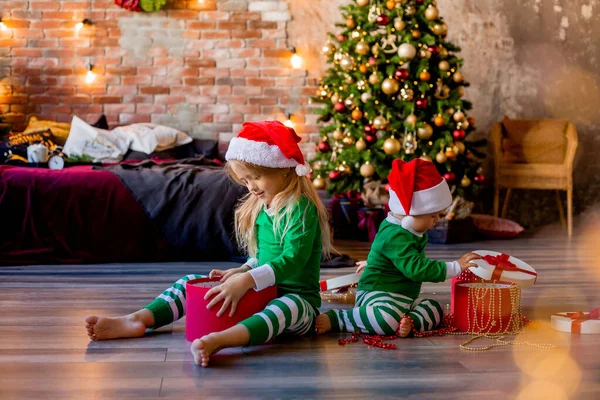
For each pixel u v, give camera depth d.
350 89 4.73
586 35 5.88
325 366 1.60
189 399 1.37
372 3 4.66
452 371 1.57
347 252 4.01
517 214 5.93
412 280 1.94
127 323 1.85
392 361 1.65
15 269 3.18
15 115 5.55
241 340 1.64
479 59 5.84
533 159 5.42
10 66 5.54
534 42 5.86
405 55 4.46
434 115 4.80
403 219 1.92
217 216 3.48
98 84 5.61
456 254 4.00
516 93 5.89
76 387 1.44
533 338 1.89
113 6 5.58
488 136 5.88
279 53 5.72
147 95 5.65
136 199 3.48
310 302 1.88
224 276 1.90
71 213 3.42
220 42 5.69
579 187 5.92
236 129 5.73
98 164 4.62
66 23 5.55
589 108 5.91
